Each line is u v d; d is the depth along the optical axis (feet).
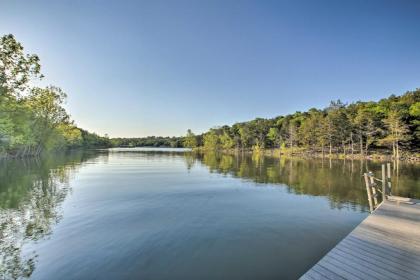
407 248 20.88
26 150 175.94
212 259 24.34
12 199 47.70
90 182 69.46
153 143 631.56
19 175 79.97
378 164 126.21
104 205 44.34
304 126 240.32
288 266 23.18
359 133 182.19
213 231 31.94
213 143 395.75
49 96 170.50
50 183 66.64
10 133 124.26
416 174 85.10
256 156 222.69
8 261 23.36
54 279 20.44
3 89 82.74
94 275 21.15
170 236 30.07
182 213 39.91
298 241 29.01
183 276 21.26
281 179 77.51
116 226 33.32
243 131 342.85
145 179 76.74
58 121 186.91
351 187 63.93
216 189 60.59
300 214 39.88
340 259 18.89
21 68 85.35
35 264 22.84
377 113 188.65
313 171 98.78
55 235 29.81
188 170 103.71
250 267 22.93
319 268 17.52
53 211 40.06
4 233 30.32
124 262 23.50
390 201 37.93
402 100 187.32
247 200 49.26
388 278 16.21
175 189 60.23
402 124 152.25
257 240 29.14
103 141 493.36
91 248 26.35
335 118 194.39
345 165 123.54
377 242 22.13
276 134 294.87
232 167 117.29
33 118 157.28
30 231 31.07
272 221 36.22
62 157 183.32
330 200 49.55
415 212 31.89
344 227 33.94
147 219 36.50
